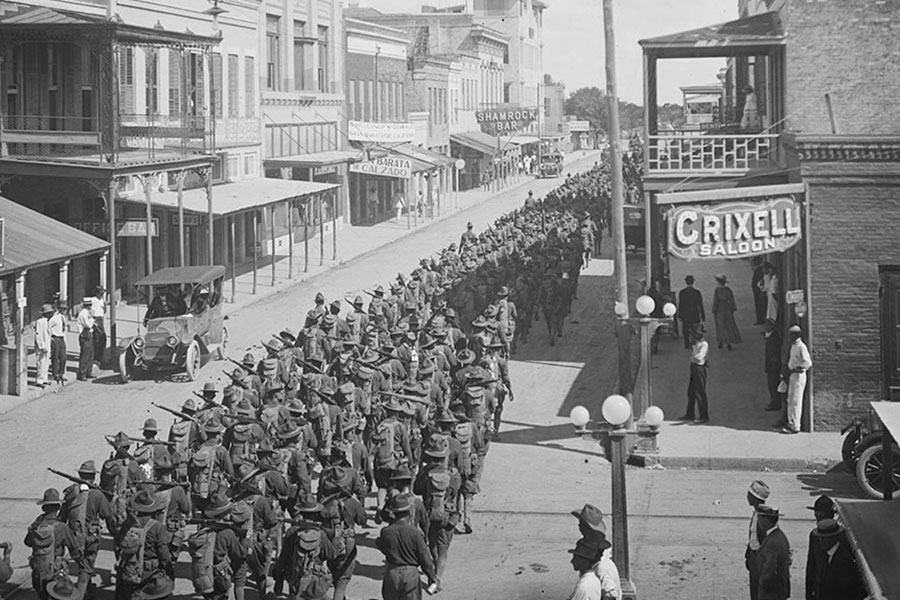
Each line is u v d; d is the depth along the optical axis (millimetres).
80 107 43125
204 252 53281
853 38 32000
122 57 45781
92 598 18125
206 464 20250
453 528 18844
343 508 16828
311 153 68688
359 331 34469
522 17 138875
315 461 23109
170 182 49406
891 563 13180
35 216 37156
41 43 42406
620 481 16750
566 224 56344
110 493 18812
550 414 30406
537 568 19625
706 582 18719
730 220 26750
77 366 36031
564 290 40312
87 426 28891
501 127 107812
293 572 16531
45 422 29328
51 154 41688
